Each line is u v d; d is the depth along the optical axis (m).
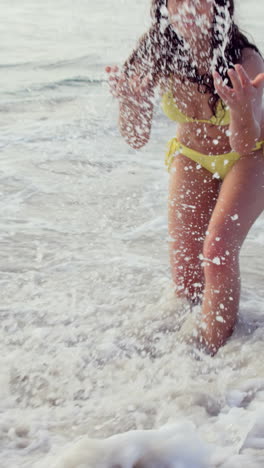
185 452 1.86
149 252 4.03
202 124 2.89
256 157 2.83
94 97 8.50
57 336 2.92
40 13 16.06
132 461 1.81
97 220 4.57
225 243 2.74
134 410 2.30
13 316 3.11
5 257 3.86
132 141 3.12
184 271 3.15
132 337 2.92
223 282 2.76
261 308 3.22
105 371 2.62
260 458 1.90
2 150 6.26
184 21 2.71
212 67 2.76
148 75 2.89
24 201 4.91
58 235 4.26
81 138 6.69
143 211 4.77
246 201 2.78
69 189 5.20
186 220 3.08
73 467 1.79
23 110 7.90
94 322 3.06
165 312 3.12
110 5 16.91
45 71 10.17
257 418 2.12
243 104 2.51
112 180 5.45
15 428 2.19
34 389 2.47
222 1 2.68
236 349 2.78
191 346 2.82
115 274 3.64
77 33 13.26
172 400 2.36
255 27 13.27
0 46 12.24
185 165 3.06
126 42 12.12
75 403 2.38
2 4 17.55
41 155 6.10
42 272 3.66
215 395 2.39
